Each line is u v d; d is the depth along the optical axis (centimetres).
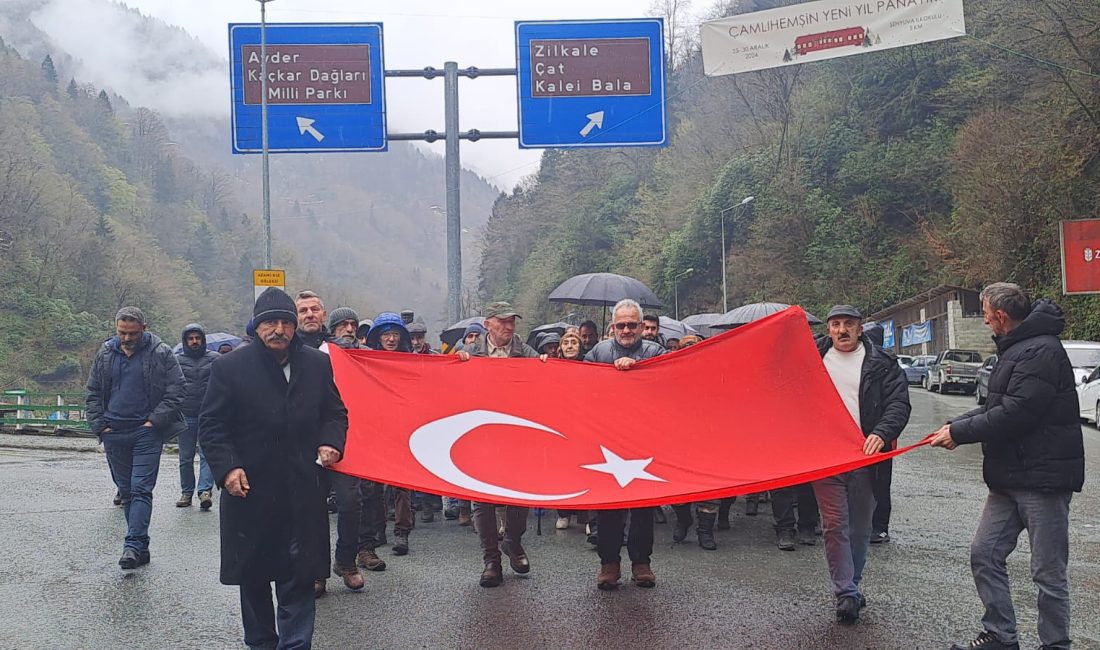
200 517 970
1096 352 2255
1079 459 483
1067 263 2556
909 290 4631
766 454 609
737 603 621
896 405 596
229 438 480
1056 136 3017
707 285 5750
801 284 5053
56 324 7744
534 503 568
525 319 8056
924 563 733
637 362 677
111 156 12925
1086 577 685
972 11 3328
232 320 11275
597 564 748
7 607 620
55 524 929
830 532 581
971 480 1195
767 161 5384
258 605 497
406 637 552
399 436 638
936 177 4722
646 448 636
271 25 1579
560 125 1574
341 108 1584
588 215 7438
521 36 1573
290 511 483
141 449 749
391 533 899
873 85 5056
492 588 670
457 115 1596
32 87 12631
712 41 1759
